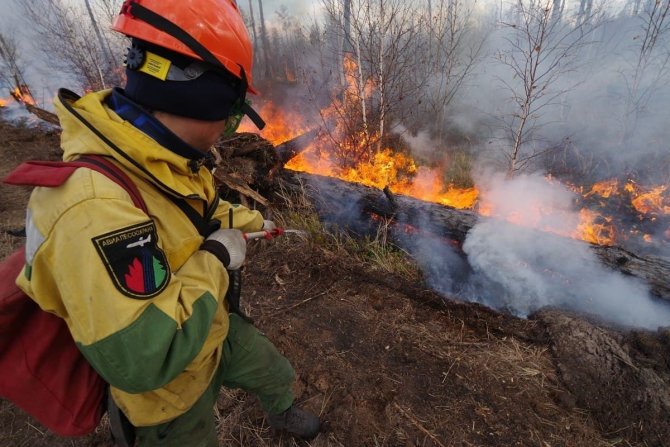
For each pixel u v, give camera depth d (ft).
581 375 6.78
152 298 2.67
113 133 2.79
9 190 15.31
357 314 8.60
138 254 2.65
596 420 6.21
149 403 3.38
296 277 9.91
